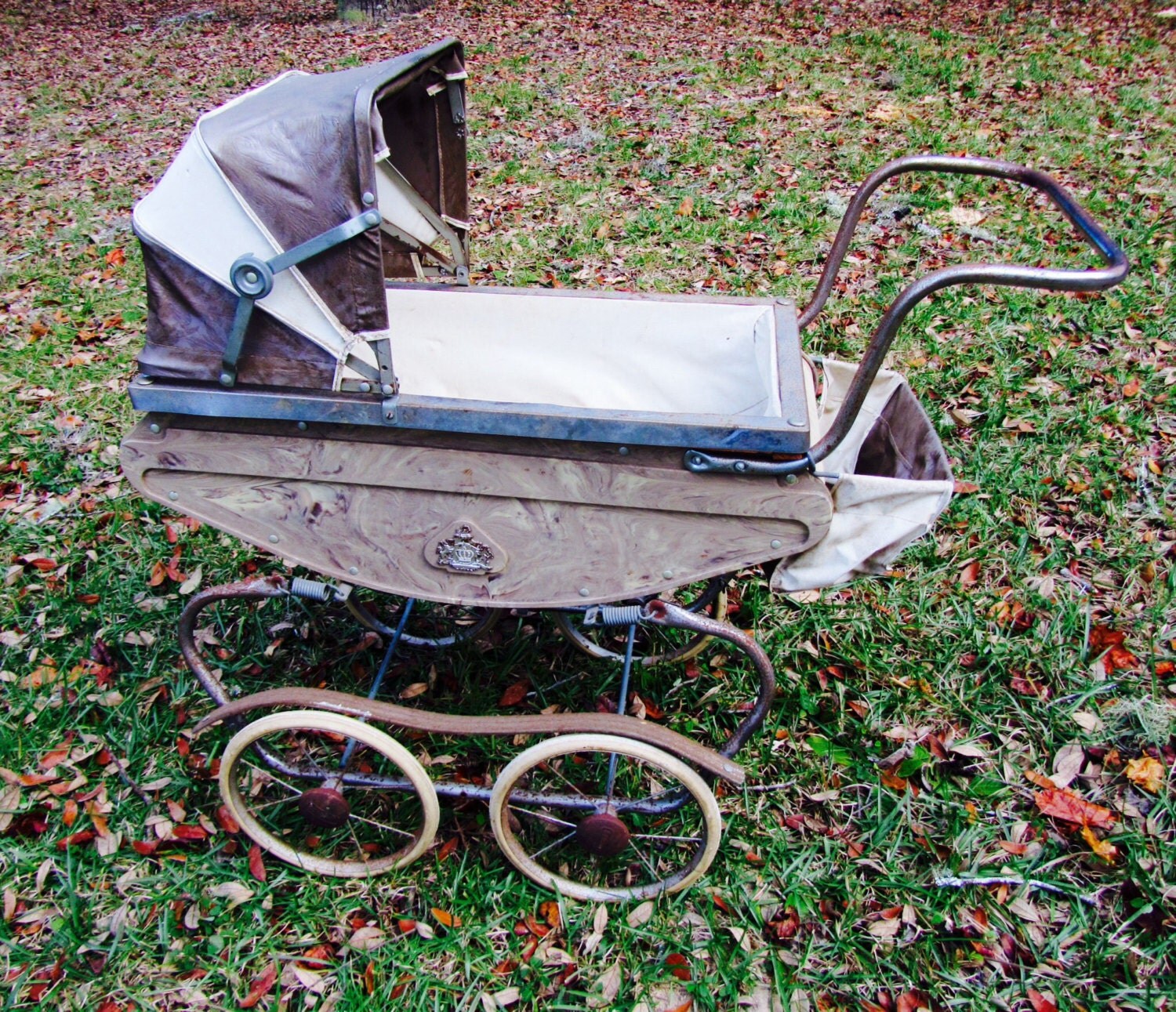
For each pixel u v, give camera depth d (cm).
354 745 226
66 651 288
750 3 934
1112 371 381
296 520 206
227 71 876
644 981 209
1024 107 651
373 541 206
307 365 185
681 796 225
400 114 227
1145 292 427
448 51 213
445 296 261
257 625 294
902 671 275
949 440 354
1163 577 294
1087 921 215
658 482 187
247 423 193
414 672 281
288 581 223
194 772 253
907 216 508
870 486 190
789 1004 204
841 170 567
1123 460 340
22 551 326
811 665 278
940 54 760
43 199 622
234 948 215
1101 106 648
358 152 169
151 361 188
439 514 199
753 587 300
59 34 1052
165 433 197
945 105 662
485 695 273
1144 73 707
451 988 207
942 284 157
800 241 488
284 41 955
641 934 216
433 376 272
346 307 179
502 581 208
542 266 483
